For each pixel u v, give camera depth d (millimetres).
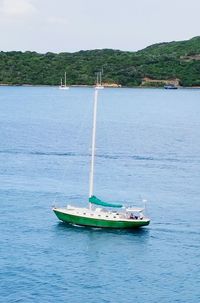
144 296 74625
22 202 115875
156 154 182750
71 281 78250
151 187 133375
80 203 116375
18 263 83688
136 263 84938
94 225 99375
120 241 93688
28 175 142375
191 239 95688
